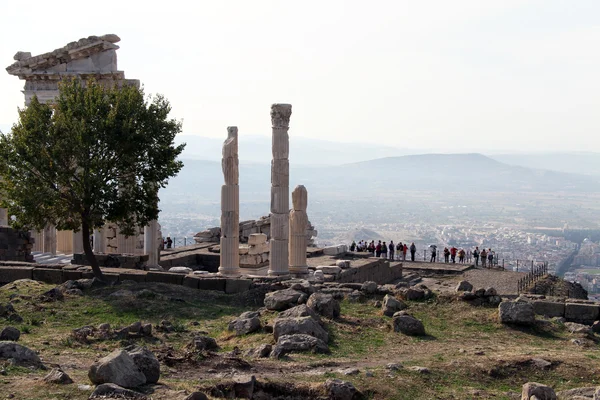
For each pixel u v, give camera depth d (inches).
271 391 768.3
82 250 2164.1
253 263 2092.8
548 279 2534.5
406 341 1057.5
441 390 815.1
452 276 2556.6
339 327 1107.3
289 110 1850.4
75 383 721.0
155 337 1058.7
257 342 1029.8
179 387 735.7
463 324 1168.8
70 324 1171.9
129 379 719.1
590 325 1264.8
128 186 1617.9
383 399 773.9
